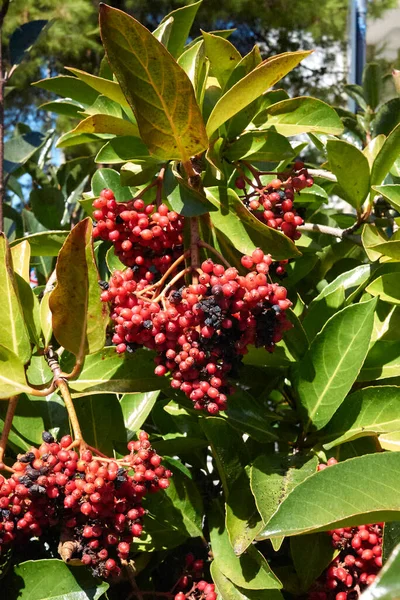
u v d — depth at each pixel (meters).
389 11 2.45
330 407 0.56
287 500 0.41
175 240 0.52
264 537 0.40
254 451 0.59
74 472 0.45
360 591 0.51
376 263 0.66
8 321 0.52
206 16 3.05
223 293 0.46
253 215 0.52
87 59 3.13
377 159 0.62
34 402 0.58
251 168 0.57
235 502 0.52
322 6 3.03
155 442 0.57
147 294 0.50
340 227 0.84
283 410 0.61
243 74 0.57
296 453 0.56
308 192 0.74
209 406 0.47
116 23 0.43
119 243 0.52
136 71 0.45
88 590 0.49
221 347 0.47
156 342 0.47
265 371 0.62
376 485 0.42
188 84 0.46
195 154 0.51
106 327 0.52
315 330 0.63
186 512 0.56
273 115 0.60
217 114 0.52
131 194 0.69
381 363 0.60
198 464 0.64
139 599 0.54
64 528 0.46
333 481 0.42
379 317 0.62
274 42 3.29
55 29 2.82
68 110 0.75
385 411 0.56
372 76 1.09
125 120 0.55
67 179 1.11
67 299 0.49
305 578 0.52
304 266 0.66
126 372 0.55
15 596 0.49
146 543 0.55
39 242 0.70
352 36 2.10
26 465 0.46
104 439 0.57
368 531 0.50
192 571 0.55
